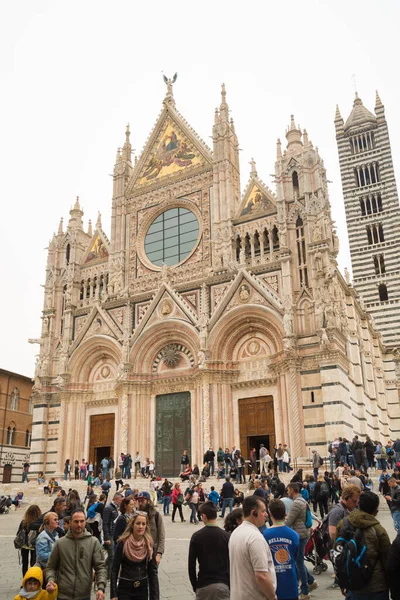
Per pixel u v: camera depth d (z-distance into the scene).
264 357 46.28
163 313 51.06
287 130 52.69
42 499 41.41
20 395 79.31
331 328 42.06
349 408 43.28
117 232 58.38
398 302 83.19
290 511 13.55
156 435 49.66
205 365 46.47
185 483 39.09
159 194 57.69
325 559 16.84
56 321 58.72
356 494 11.14
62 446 52.69
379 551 8.38
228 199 52.31
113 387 53.16
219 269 50.22
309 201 47.28
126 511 14.02
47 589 9.49
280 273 46.81
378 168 93.75
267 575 7.91
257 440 47.81
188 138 57.84
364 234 89.88
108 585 15.94
